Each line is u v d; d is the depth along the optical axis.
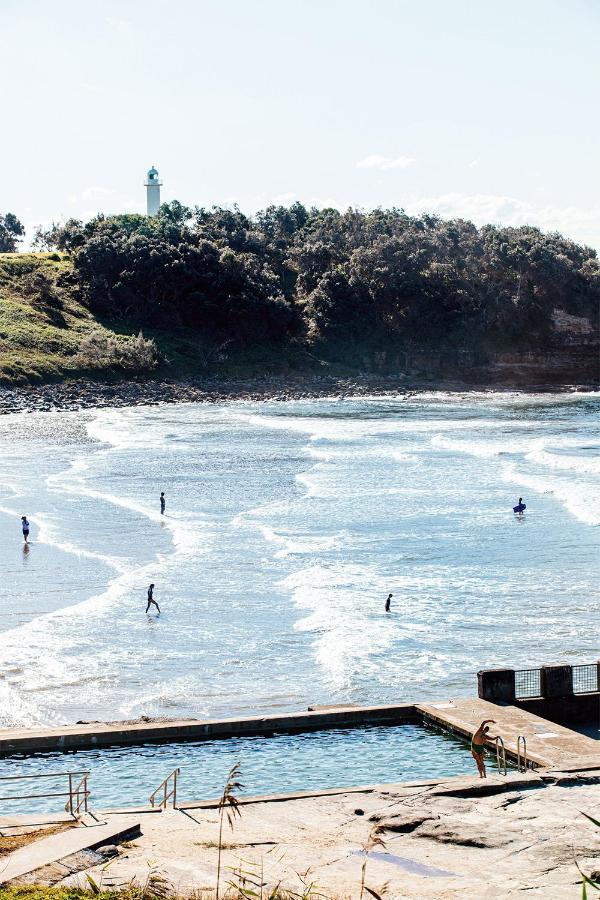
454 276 169.00
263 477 71.00
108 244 156.38
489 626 36.22
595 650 33.38
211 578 43.12
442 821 15.64
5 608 39.00
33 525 54.53
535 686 27.45
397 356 164.75
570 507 57.97
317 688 30.30
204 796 21.11
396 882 13.00
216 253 159.50
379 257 167.62
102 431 100.25
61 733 24.09
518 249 172.38
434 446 88.75
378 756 23.30
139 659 33.03
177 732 24.58
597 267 182.50
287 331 161.50
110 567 45.31
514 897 12.18
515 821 15.56
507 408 130.50
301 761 23.11
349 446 88.94
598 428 104.94
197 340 153.25
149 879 12.54
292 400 138.38
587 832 14.92
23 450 86.12
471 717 24.75
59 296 152.00
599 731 25.34
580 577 42.84
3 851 14.39
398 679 30.91
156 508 59.12
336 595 40.34
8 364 127.25
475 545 48.94
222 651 33.88
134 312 154.88
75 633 35.69
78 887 12.48
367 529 52.81
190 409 124.25
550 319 173.12
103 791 21.50
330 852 14.52
